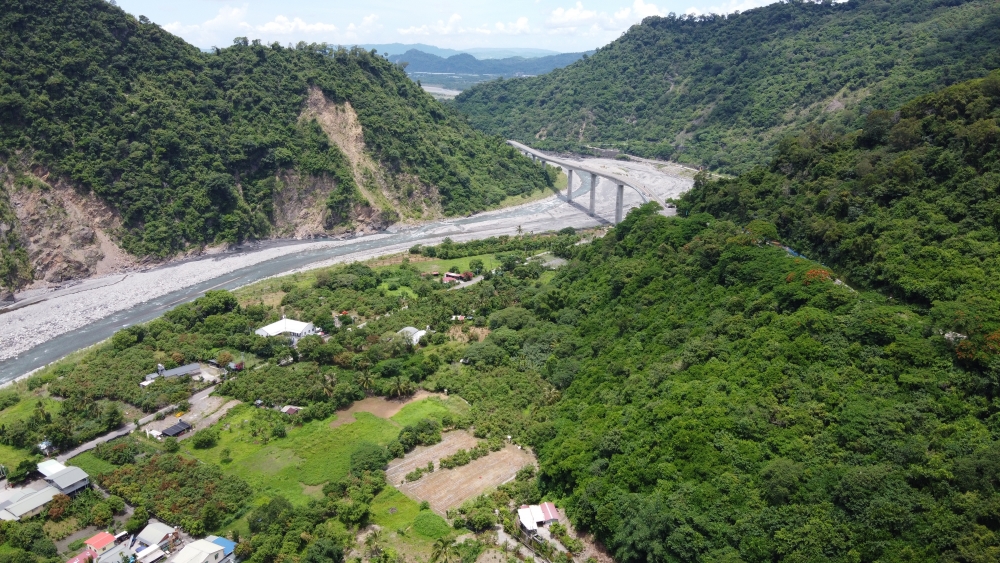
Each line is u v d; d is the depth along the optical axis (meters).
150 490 81.69
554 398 101.31
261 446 93.56
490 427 96.69
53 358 125.19
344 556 71.75
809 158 118.88
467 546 71.38
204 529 75.69
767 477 63.59
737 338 86.56
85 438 94.12
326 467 88.12
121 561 70.06
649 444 74.50
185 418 101.12
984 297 71.62
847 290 84.06
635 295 113.62
